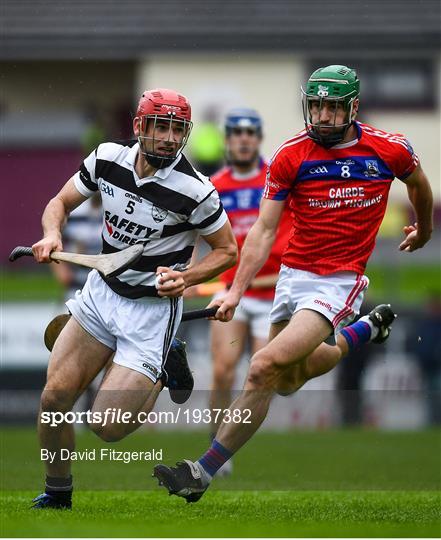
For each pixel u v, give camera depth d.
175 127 21.33
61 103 83.81
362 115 82.25
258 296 32.34
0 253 79.38
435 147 82.31
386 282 60.34
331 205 22.78
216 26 81.62
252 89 81.56
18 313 44.12
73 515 20.67
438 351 44.56
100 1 82.88
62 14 82.50
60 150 80.94
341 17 81.56
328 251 23.05
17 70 83.75
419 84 82.00
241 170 33.44
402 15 81.50
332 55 81.19
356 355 42.38
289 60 81.38
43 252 21.81
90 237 38.78
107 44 81.75
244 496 26.08
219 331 32.31
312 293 23.08
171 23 81.88
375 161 22.70
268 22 81.56
